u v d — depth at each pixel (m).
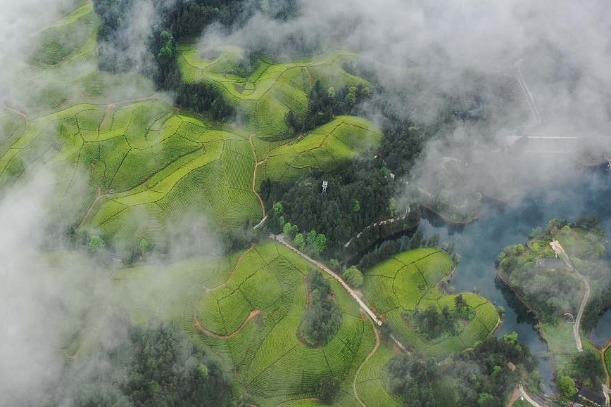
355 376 189.38
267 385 183.50
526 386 189.00
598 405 186.75
